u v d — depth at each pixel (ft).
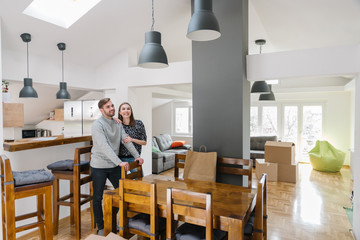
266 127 26.04
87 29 11.50
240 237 5.21
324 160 19.81
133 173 8.55
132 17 11.63
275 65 10.01
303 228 10.16
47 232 7.61
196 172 9.66
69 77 13.56
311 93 23.99
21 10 9.23
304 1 9.68
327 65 9.21
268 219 11.02
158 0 10.95
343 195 14.25
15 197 6.99
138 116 15.60
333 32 11.94
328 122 23.52
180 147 25.30
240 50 10.06
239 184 10.18
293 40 14.60
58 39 11.49
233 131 10.24
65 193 10.77
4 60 10.76
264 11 11.76
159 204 6.15
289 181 16.98
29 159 9.33
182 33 14.47
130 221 6.83
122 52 14.19
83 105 16.40
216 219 5.49
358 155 9.02
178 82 12.58
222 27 10.39
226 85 10.34
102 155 8.75
